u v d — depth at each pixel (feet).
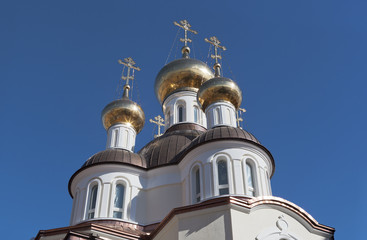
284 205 65.67
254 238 60.80
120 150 89.40
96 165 84.74
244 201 63.10
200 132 101.60
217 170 76.38
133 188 83.51
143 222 80.43
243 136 79.92
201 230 61.52
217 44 121.60
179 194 81.92
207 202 64.03
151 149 93.35
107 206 80.59
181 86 115.24
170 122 111.96
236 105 96.07
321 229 68.13
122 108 101.19
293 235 64.18
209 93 94.58
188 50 127.75
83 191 84.43
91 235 65.77
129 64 119.24
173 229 64.95
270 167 83.71
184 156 82.64
